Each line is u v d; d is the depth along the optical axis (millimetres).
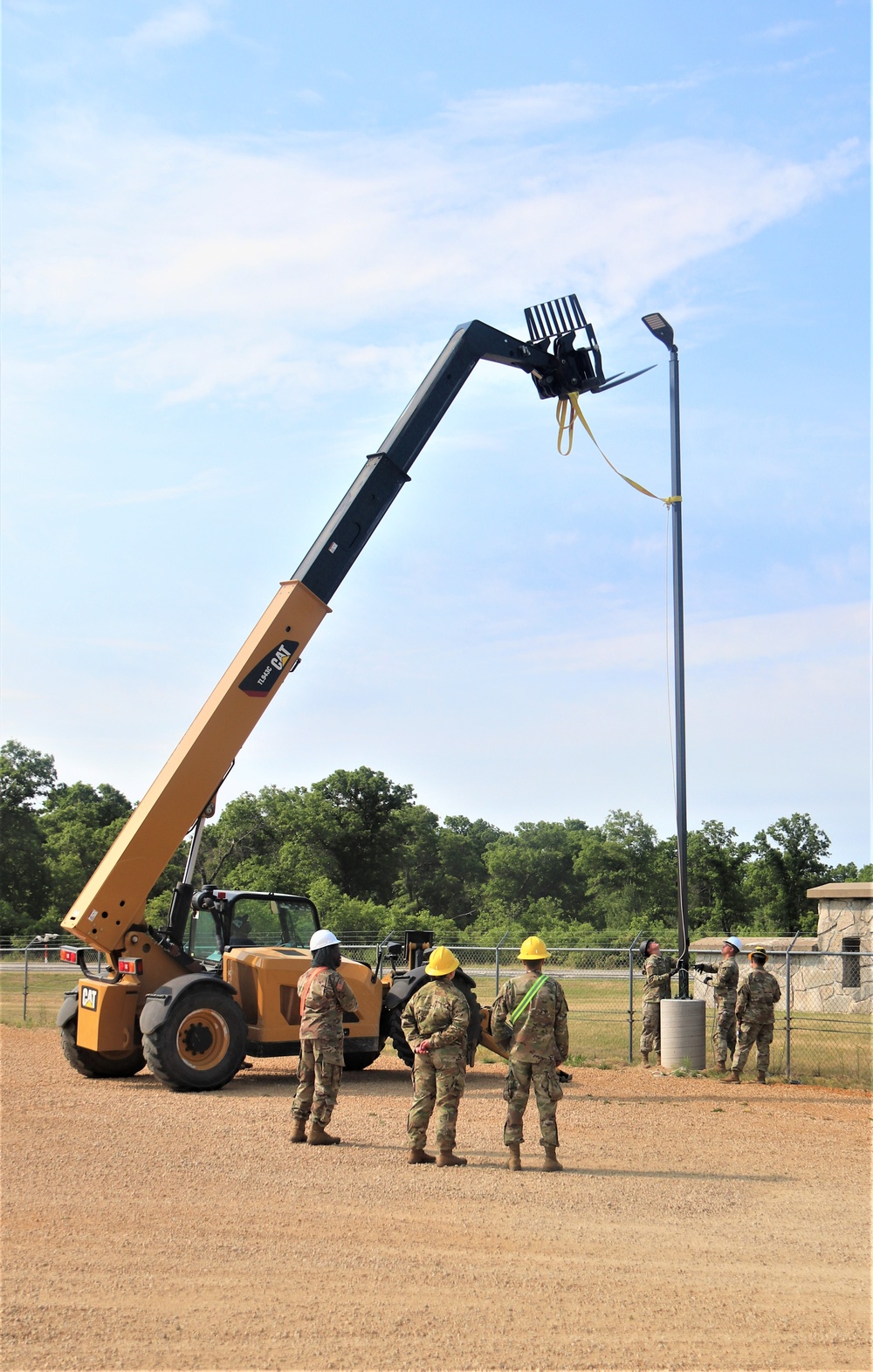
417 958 15297
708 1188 8555
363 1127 10781
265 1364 5094
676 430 17266
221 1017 12867
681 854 16531
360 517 14461
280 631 13867
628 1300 6027
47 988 31609
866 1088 14328
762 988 14688
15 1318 5586
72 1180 8383
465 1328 5562
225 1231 7109
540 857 106562
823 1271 6625
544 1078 8992
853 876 83750
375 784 93875
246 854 87062
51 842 87562
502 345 15969
